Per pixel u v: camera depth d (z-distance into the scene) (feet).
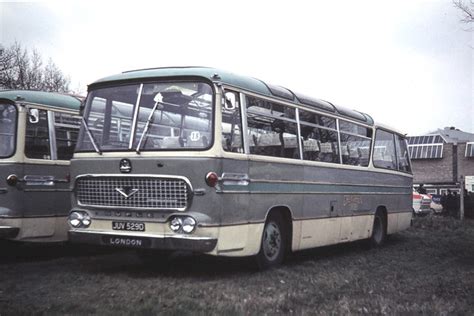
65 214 32.99
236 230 25.94
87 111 27.63
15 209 30.45
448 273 30.45
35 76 118.73
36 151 31.63
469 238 50.85
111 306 20.43
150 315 19.26
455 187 131.54
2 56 112.37
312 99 34.47
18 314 19.10
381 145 44.70
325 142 35.45
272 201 29.01
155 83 26.43
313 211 33.30
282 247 30.66
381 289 25.16
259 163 27.91
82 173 26.73
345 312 20.34
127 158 25.53
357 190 39.58
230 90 26.27
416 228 60.49
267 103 29.37
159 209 24.79
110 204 25.95
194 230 24.31
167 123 25.63
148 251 31.63
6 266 29.71
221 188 24.90
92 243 26.27
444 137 185.16
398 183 47.65
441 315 20.39
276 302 21.49
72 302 21.02
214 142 24.79
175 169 24.68
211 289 23.80
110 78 27.53
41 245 38.24
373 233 42.63
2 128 31.19
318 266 31.73
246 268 29.30
